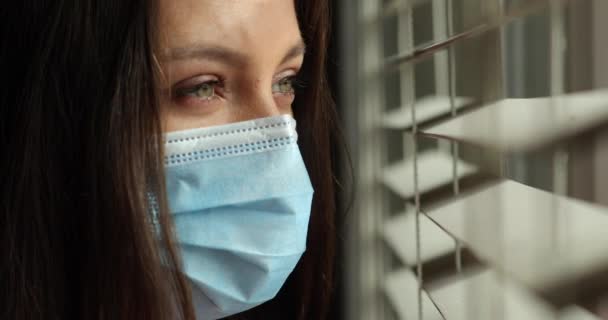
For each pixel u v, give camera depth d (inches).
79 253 30.8
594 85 15.1
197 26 27.5
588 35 15.2
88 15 28.1
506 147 18.3
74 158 30.0
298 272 41.9
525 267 18.0
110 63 28.1
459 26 24.8
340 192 42.3
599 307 15.1
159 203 28.0
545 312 17.6
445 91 29.9
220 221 30.1
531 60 20.1
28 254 30.6
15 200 30.2
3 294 31.0
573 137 15.7
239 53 28.2
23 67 29.9
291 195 29.9
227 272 30.6
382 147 40.5
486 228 21.3
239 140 29.8
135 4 27.2
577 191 16.3
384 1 37.4
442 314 24.2
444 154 30.9
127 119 27.7
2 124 30.6
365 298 42.0
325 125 40.2
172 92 29.0
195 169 29.7
